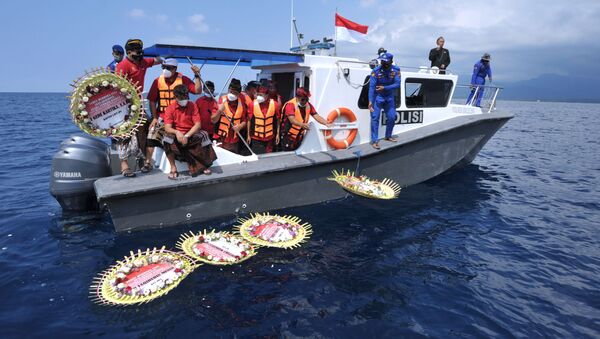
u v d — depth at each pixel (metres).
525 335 3.03
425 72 6.96
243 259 3.90
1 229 4.77
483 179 7.98
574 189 7.60
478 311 3.30
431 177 6.94
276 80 6.75
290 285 3.54
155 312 3.09
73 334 2.82
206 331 2.88
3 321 2.96
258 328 2.94
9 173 8.31
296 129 5.51
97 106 4.09
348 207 5.57
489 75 8.06
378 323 3.07
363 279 3.71
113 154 5.05
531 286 3.78
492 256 4.38
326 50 6.69
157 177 4.52
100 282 3.50
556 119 33.84
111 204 4.07
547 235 5.08
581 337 3.03
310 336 2.87
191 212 4.57
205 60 5.14
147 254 3.79
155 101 4.79
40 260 3.93
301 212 5.29
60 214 5.33
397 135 6.47
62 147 4.88
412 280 3.75
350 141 6.00
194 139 4.49
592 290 3.75
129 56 4.34
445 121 7.03
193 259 3.86
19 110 37.34
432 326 3.07
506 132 19.84
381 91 5.89
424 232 4.92
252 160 5.23
